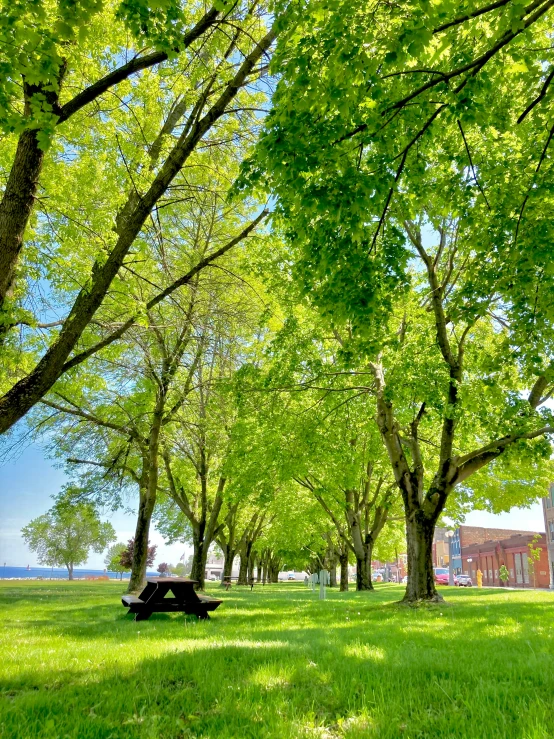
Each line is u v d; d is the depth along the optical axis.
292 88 6.29
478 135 10.62
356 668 5.56
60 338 7.79
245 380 17.36
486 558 76.88
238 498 20.61
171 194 11.80
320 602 17.94
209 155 11.48
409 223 14.92
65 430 19.14
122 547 86.94
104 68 10.12
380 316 8.94
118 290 10.36
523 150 9.57
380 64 6.05
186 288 12.77
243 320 13.01
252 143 10.76
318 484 25.11
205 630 9.53
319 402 17.62
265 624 10.52
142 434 19.50
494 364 9.35
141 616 11.77
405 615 11.68
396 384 13.36
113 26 9.23
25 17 5.56
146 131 10.99
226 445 19.75
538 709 4.09
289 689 4.92
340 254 7.41
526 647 6.84
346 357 9.78
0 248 7.34
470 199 9.29
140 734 3.83
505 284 8.41
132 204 10.94
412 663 5.79
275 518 40.16
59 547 74.06
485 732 3.66
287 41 6.51
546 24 9.31
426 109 7.61
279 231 13.72
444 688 4.79
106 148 10.13
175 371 15.91
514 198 8.30
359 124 7.10
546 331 8.99
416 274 17.39
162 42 6.21
